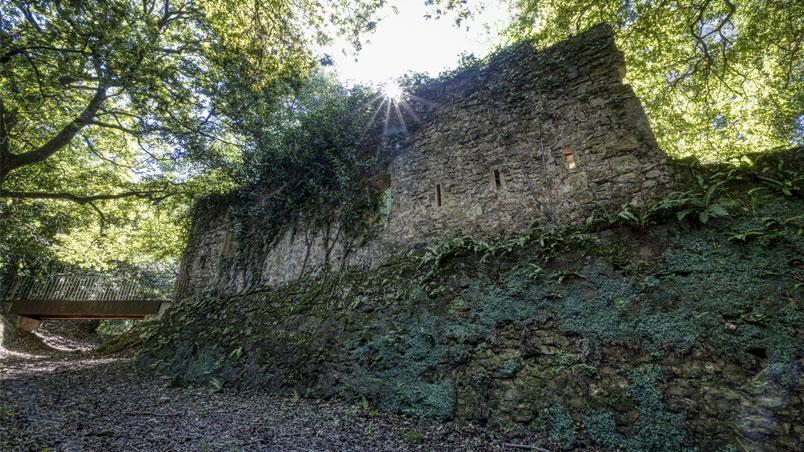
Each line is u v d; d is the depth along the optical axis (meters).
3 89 6.32
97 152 9.19
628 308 3.37
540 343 3.61
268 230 7.62
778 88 7.81
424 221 5.59
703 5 6.32
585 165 4.66
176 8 7.27
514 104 5.66
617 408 2.99
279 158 7.52
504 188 5.13
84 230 11.94
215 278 8.15
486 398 3.55
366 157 6.84
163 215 12.16
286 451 2.74
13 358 7.53
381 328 4.68
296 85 7.09
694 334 2.99
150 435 2.93
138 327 9.94
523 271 4.16
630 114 4.64
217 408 4.07
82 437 2.75
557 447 3.01
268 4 5.98
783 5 6.49
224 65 6.24
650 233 3.70
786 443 2.36
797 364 2.54
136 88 5.61
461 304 4.30
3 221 10.02
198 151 7.49
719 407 2.67
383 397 4.07
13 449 2.35
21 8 5.02
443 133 6.18
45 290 11.70
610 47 5.20
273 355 5.36
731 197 3.43
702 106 8.23
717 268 3.16
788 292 2.80
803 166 3.22
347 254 6.12
